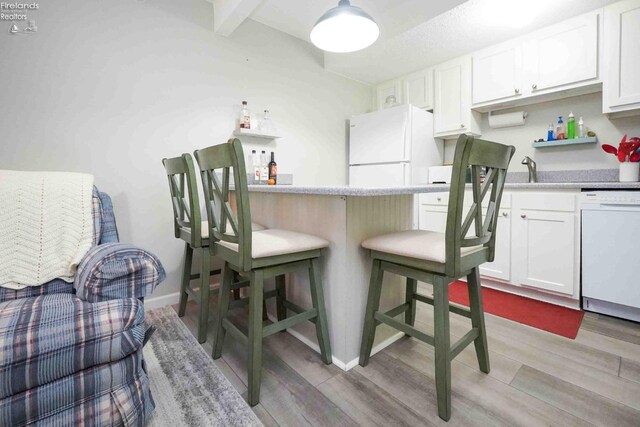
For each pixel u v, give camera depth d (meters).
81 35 1.94
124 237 2.12
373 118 3.25
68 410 0.88
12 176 1.29
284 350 1.60
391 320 1.33
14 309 0.94
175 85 2.30
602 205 1.95
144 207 2.19
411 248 1.20
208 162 1.30
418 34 2.61
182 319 2.00
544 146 2.73
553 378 1.35
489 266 2.53
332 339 1.49
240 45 2.64
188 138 2.37
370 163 3.29
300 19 2.73
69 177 1.41
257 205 2.11
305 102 3.15
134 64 2.12
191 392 1.27
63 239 1.27
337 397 1.24
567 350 1.58
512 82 2.67
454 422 1.10
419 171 3.13
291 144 3.05
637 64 2.08
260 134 2.69
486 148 1.08
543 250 2.23
